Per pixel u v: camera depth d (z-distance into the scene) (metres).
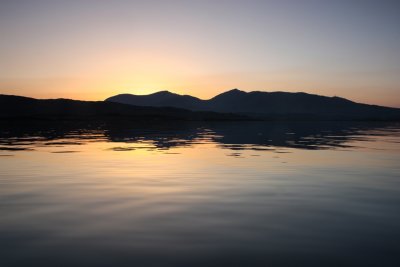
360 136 51.44
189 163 20.27
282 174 16.41
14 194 11.73
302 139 43.06
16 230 7.89
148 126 85.06
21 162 20.45
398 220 8.88
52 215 9.13
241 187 13.20
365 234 7.75
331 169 18.12
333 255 6.55
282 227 8.24
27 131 58.56
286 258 6.41
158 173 16.58
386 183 14.18
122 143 35.28
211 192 12.23
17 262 6.16
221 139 41.97
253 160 21.81
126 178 15.12
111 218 8.89
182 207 10.08
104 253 6.58
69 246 6.92
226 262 6.21
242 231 7.93
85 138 42.69
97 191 12.30
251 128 78.50
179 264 6.11
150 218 8.91
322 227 8.27
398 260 6.32
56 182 14.09
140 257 6.40
